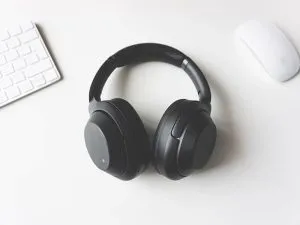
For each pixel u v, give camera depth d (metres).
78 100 0.75
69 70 0.76
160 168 0.63
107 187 0.71
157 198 0.70
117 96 0.74
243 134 0.69
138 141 0.62
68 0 0.79
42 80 0.76
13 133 0.75
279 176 0.67
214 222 0.67
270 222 0.66
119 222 0.70
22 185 0.74
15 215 0.73
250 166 0.68
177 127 0.60
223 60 0.72
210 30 0.74
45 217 0.72
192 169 0.64
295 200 0.66
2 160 0.75
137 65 0.74
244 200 0.67
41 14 0.79
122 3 0.77
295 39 0.71
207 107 0.64
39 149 0.74
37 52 0.77
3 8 0.80
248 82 0.71
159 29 0.75
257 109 0.69
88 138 0.65
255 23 0.70
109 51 0.76
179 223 0.68
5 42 0.77
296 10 0.72
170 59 0.70
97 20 0.77
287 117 0.69
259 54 0.68
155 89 0.73
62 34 0.78
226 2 0.74
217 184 0.68
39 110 0.76
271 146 0.68
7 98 0.76
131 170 0.63
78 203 0.72
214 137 0.65
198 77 0.66
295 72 0.69
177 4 0.76
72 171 0.73
